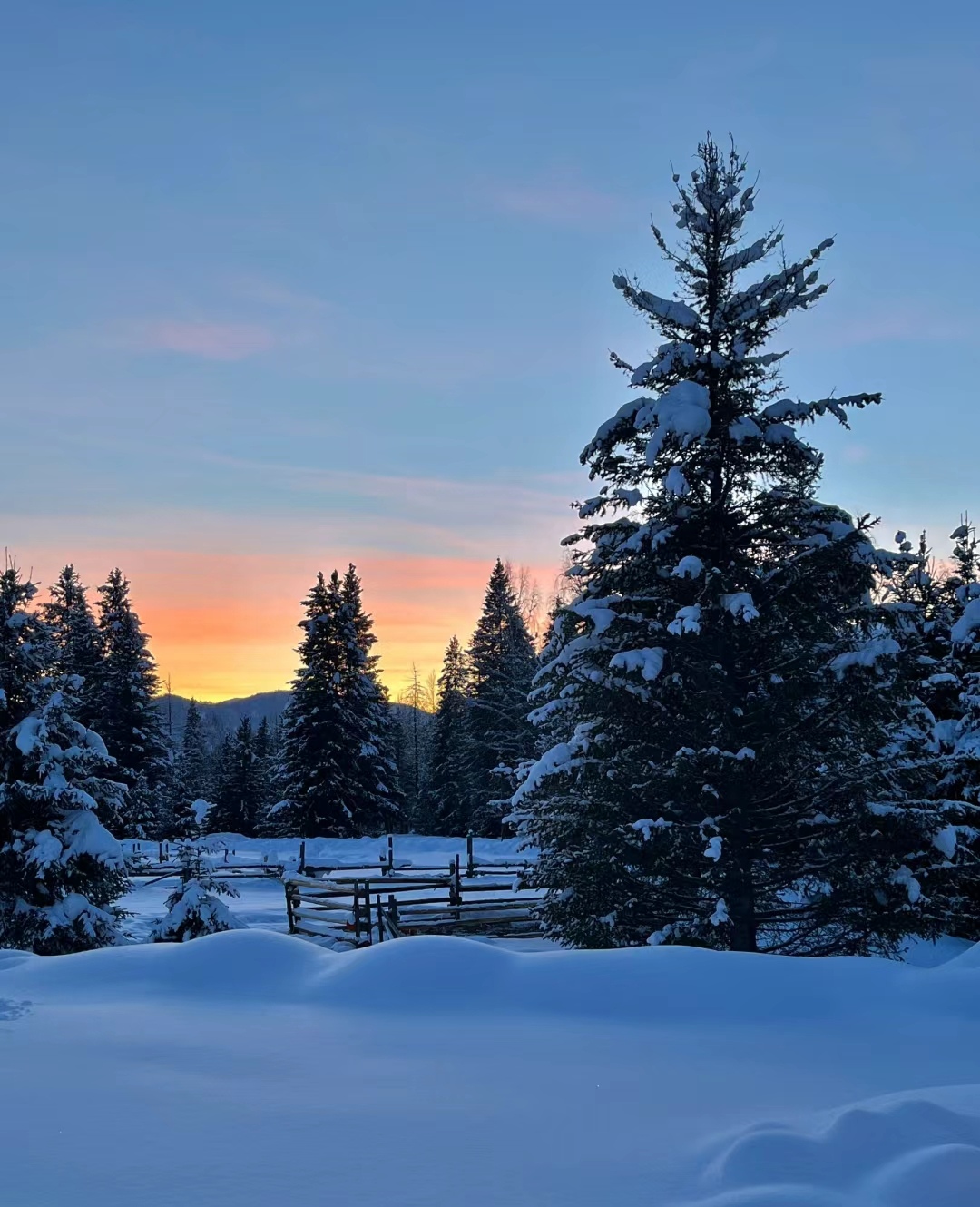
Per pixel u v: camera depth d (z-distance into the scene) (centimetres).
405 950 802
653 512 1488
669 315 1471
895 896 1284
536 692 1557
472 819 5216
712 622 1377
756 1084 538
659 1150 429
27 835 1681
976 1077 560
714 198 1491
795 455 1420
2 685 1769
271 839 4500
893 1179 373
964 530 2200
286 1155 419
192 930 1756
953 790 1786
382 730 4988
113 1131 449
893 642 1267
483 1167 407
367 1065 567
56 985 797
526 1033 657
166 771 4994
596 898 1364
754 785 1341
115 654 4966
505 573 5644
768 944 1449
